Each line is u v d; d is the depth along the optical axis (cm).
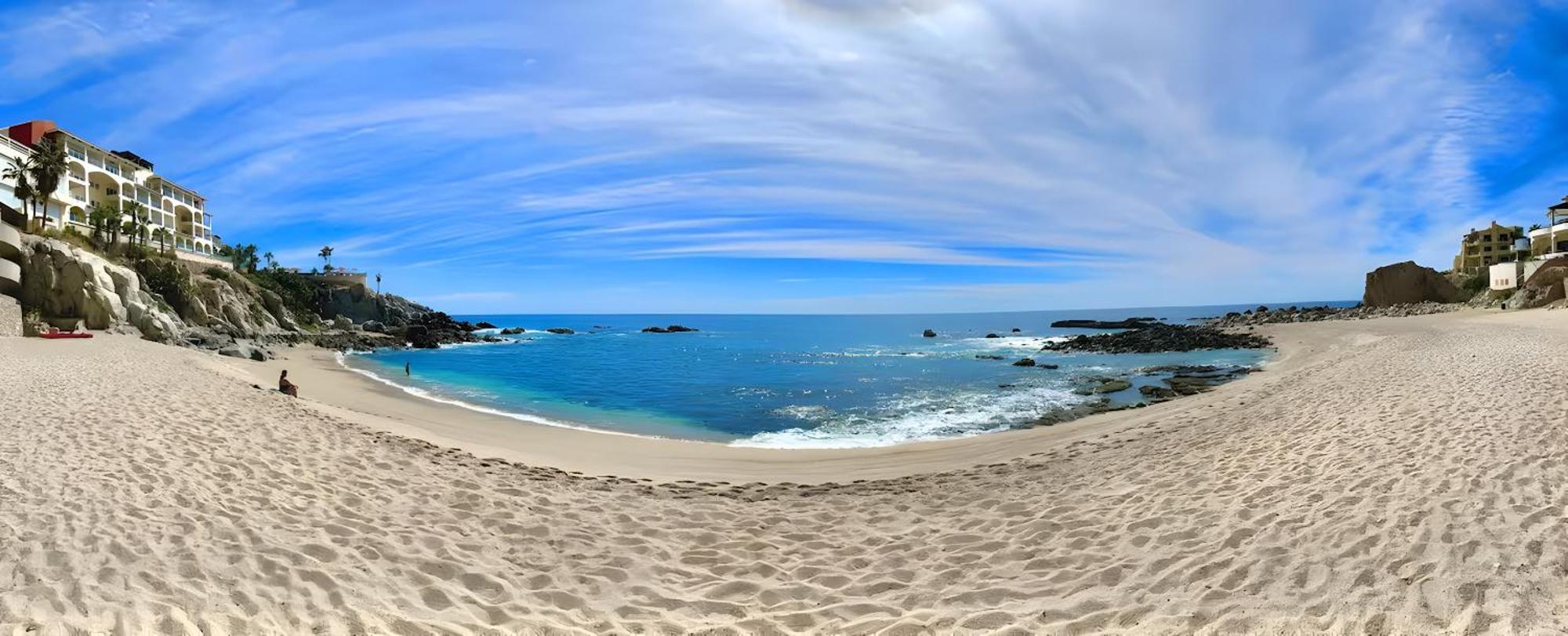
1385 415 1033
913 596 539
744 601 543
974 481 991
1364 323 4925
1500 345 1969
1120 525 667
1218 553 560
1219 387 2255
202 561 548
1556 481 622
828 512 812
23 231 4550
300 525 662
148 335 4234
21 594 469
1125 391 2533
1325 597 457
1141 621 461
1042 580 552
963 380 3189
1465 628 395
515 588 557
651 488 973
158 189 6806
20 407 1170
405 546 631
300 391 2358
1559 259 4769
